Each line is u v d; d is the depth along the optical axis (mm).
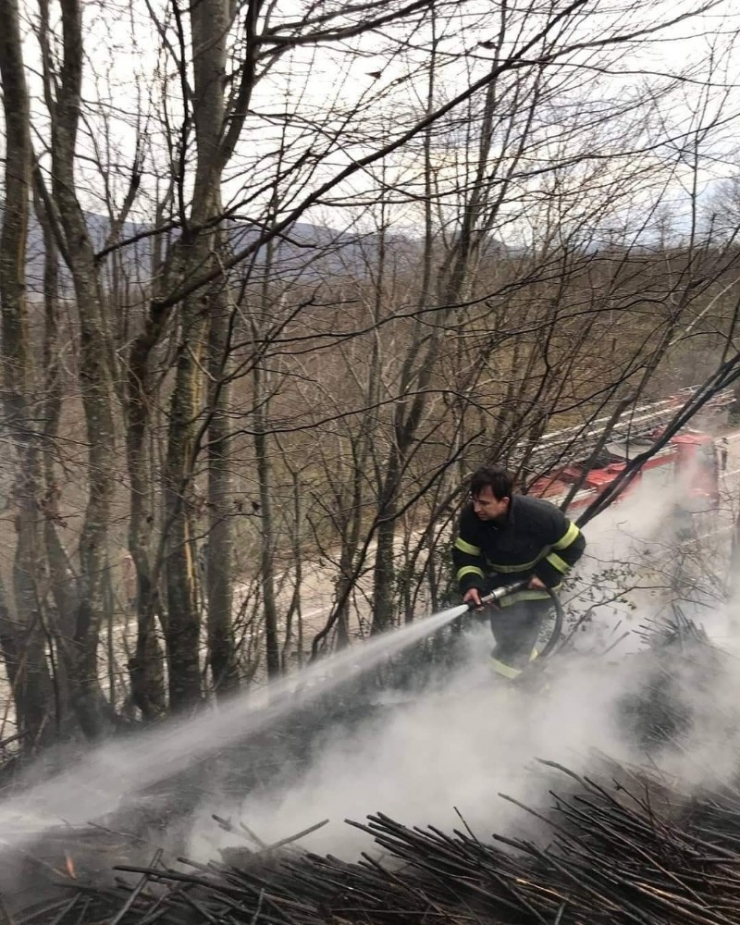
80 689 4098
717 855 2990
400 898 2836
